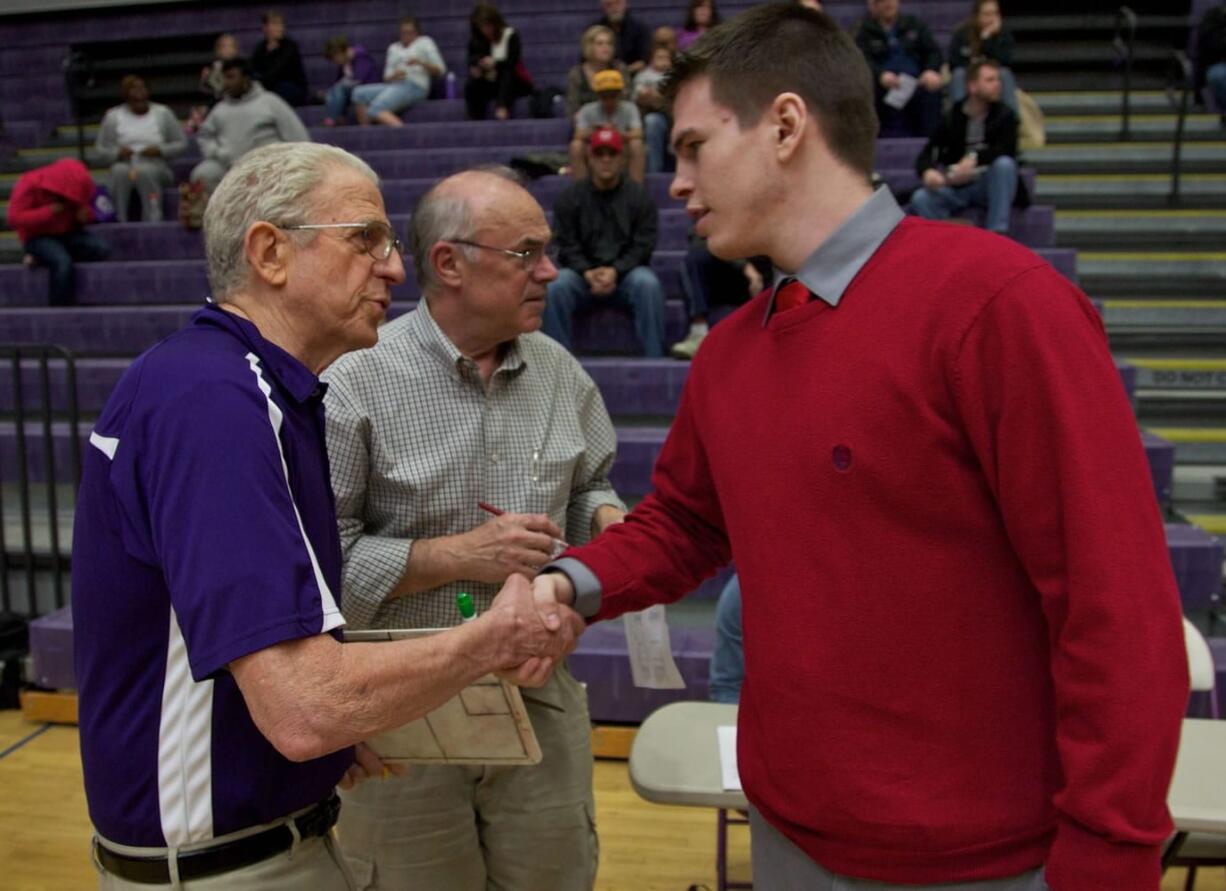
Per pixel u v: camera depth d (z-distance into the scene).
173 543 1.03
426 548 1.56
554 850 1.71
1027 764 1.02
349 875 1.31
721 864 2.25
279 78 8.09
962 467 1.00
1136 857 0.89
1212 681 2.25
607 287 4.79
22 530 4.33
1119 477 0.92
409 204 6.45
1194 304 5.23
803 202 1.11
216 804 1.15
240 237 1.18
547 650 1.24
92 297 5.99
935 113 6.34
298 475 1.15
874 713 1.04
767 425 1.10
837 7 7.85
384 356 1.61
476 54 7.45
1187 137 6.68
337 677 1.04
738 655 2.62
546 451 1.71
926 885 1.04
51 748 3.32
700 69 1.13
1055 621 0.95
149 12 9.39
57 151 8.53
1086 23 8.20
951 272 1.00
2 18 9.57
